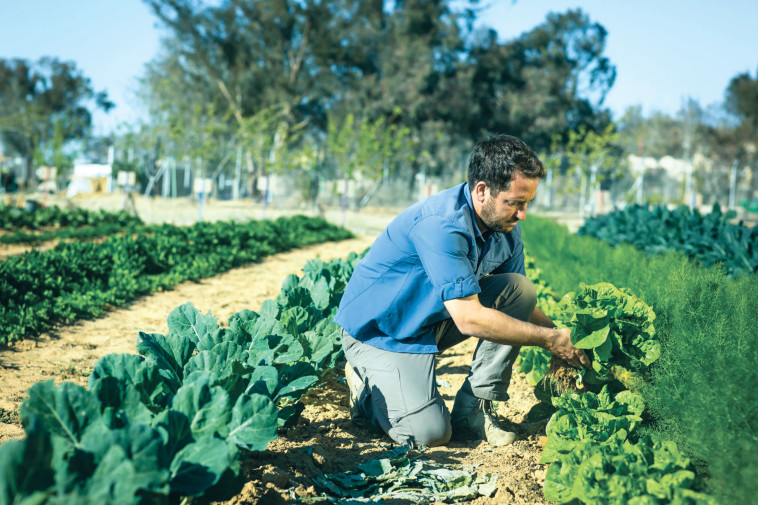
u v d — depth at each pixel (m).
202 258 9.79
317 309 4.14
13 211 16.12
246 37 41.59
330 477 2.72
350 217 26.33
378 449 3.16
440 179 39.78
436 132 37.34
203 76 42.25
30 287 6.61
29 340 5.24
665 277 4.17
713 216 8.20
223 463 1.96
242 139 29.45
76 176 36.09
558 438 2.65
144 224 17.86
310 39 41.62
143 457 1.78
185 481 1.94
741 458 2.16
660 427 2.82
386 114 39.81
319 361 3.64
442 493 2.60
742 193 57.69
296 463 2.83
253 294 7.89
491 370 3.24
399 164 38.25
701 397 2.54
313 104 43.50
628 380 3.20
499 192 2.87
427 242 2.96
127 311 6.67
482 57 41.94
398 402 3.15
